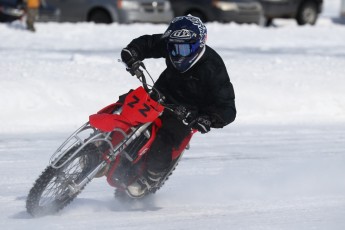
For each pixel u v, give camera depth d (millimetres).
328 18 105688
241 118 42969
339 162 32188
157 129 22078
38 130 37344
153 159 21922
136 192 22172
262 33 79125
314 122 42875
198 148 34969
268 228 20766
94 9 78688
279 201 24781
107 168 21266
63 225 20406
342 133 39812
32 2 70000
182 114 21172
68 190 21125
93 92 41906
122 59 22500
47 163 30359
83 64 49156
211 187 26922
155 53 22688
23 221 20734
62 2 78875
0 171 28594
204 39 21375
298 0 94312
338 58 59406
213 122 21375
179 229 20469
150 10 79750
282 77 48656
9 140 34812
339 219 22125
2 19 77875
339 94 46500
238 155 33438
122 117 21094
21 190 25438
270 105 44531
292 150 34875
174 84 22078
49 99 40438
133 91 21781
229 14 84812
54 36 68875
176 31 21188
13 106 39156
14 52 56094
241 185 27375
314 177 29016
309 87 46875
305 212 23094
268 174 29469
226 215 22562
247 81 46781
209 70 21484
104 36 69812
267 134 39000
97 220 21281
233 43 69875
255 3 87500
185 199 24922
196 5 84688
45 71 45531
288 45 71000
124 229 20266
